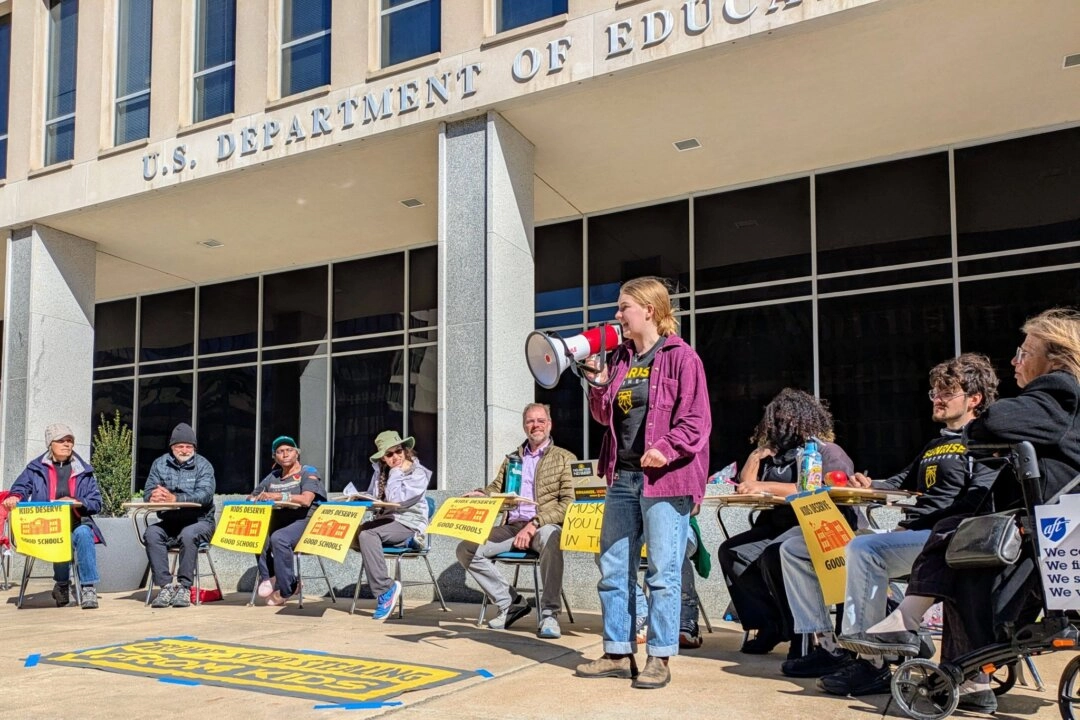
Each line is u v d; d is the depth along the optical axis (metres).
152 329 16.72
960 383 4.56
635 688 4.46
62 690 4.48
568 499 6.41
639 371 4.62
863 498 4.88
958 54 8.33
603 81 8.82
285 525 8.25
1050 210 10.09
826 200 11.28
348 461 14.39
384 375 14.27
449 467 9.27
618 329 4.69
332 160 10.71
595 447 12.18
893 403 10.66
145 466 16.41
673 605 4.52
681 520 4.54
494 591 6.67
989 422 3.60
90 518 8.36
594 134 10.07
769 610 5.57
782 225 11.52
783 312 11.41
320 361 14.88
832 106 9.42
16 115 13.26
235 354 15.77
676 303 11.74
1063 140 10.08
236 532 7.89
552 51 9.01
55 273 13.19
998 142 10.40
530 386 9.94
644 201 12.32
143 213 12.52
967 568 3.68
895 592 5.13
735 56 8.34
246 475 15.34
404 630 6.48
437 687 4.50
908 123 9.92
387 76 10.05
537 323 12.97
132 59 12.48
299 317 15.19
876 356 10.82
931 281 10.62
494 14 9.62
